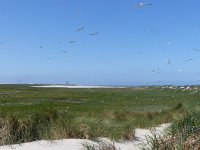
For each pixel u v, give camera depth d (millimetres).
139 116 29578
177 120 14000
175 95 65188
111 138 18453
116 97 59688
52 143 17250
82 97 58500
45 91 75875
